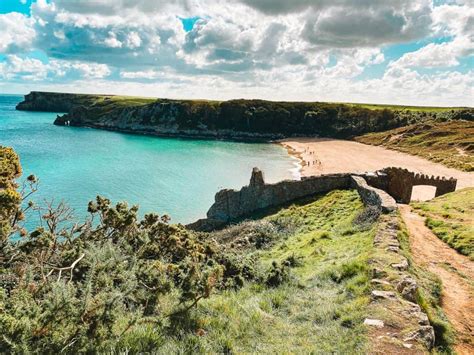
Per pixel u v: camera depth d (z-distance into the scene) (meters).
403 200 31.62
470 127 113.62
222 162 96.06
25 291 6.93
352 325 8.38
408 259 12.91
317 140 148.75
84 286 7.14
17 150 102.19
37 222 39.88
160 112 181.62
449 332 8.78
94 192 61.06
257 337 8.41
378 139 133.50
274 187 37.38
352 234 19.47
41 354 5.62
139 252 12.08
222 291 12.34
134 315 7.49
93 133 158.88
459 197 27.94
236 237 28.92
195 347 7.38
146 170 82.12
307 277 13.62
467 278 12.48
